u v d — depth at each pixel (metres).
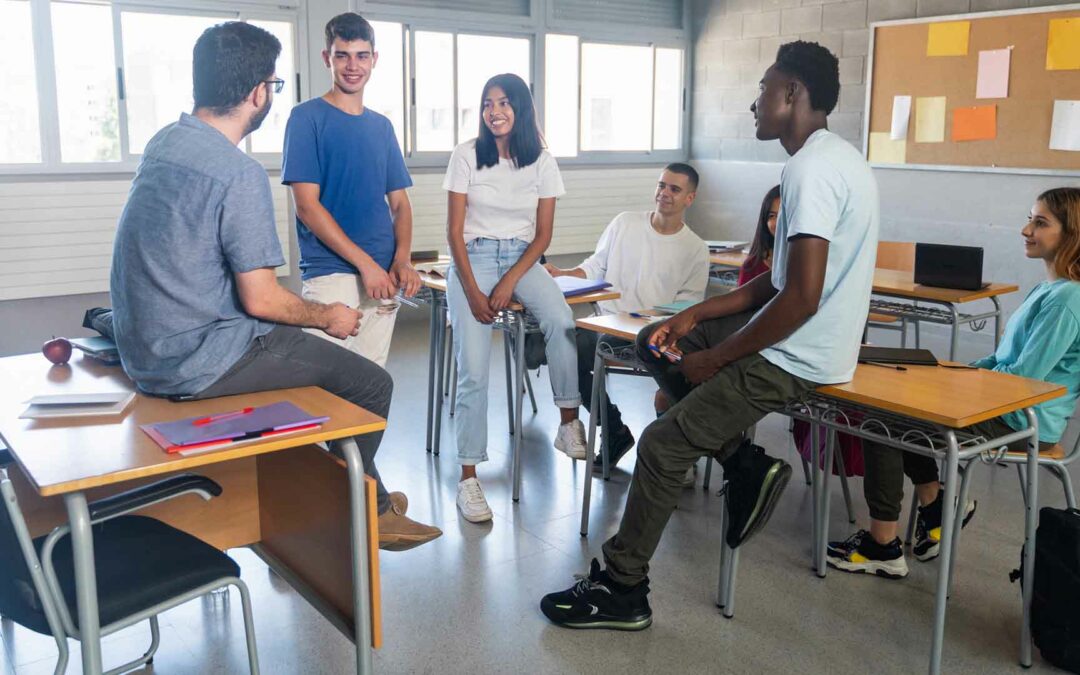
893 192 6.22
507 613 2.50
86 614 1.56
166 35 5.42
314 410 1.91
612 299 3.52
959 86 5.75
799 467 3.66
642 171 7.47
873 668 2.24
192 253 1.93
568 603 2.43
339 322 2.18
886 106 6.18
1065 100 5.25
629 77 7.42
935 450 2.04
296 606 2.54
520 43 6.77
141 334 1.95
